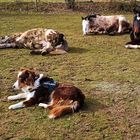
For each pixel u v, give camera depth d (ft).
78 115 26.14
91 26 50.26
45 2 67.51
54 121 25.46
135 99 29.14
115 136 23.91
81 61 38.04
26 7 65.46
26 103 27.32
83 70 35.35
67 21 57.88
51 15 62.18
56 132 24.26
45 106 26.76
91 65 36.83
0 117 26.21
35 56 39.65
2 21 57.11
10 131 24.43
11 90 30.48
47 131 24.38
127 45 43.14
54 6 66.08
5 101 28.53
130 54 40.75
